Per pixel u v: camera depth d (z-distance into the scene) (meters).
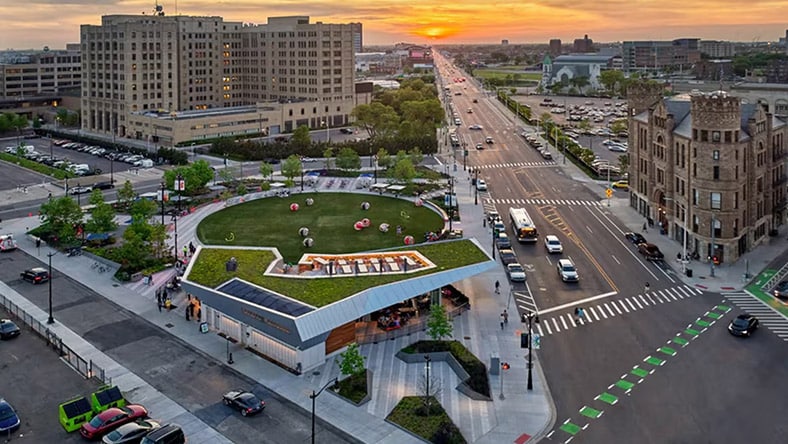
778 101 154.38
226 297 76.44
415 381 68.12
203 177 154.50
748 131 107.88
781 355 73.25
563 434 58.31
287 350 71.44
